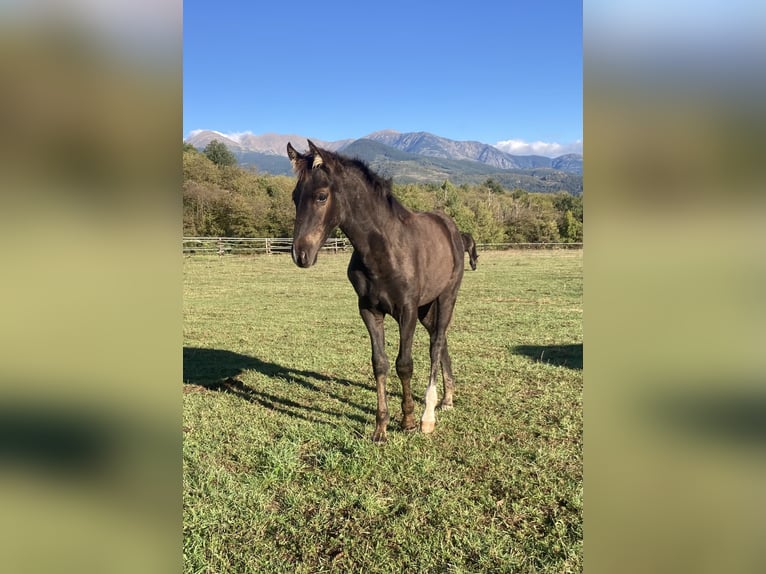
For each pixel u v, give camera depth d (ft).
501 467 10.44
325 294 41.06
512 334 23.93
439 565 7.55
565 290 40.83
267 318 30.12
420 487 9.70
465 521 8.61
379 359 11.99
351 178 10.78
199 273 59.36
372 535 8.30
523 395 14.98
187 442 11.91
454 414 13.48
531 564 7.47
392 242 11.39
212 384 16.87
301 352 21.34
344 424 13.03
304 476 10.30
